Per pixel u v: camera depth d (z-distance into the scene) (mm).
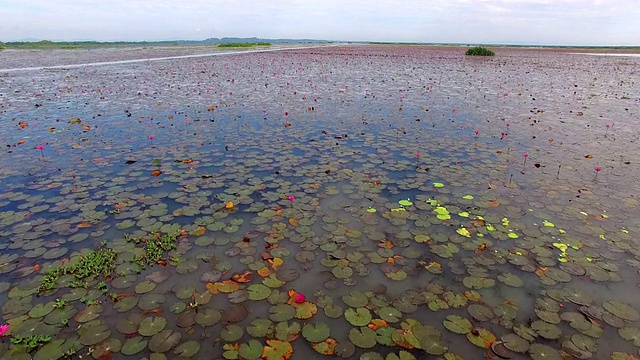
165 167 6168
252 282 3539
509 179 5812
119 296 3326
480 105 11484
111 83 15242
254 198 5152
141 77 17359
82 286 3438
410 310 3219
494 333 2984
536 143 7582
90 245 4043
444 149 7203
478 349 2832
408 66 26125
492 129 8656
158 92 13141
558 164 6418
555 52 54469
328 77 18609
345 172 6047
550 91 14531
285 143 7461
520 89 14992
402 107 11055
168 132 8133
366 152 7004
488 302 3316
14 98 11672
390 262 3863
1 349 2768
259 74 19516
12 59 28031
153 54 36312
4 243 4027
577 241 4191
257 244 4133
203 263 3801
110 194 5180
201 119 9297
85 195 5129
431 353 2793
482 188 5516
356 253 4004
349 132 8320
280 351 2787
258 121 9180
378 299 3344
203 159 6551
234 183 5594
